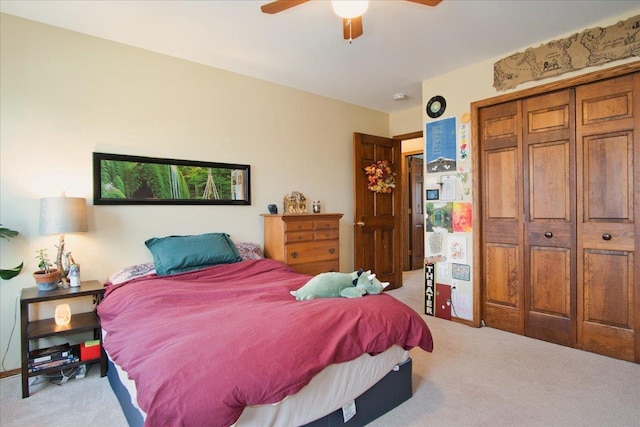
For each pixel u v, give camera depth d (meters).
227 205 3.43
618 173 2.53
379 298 2.01
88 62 2.70
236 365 1.26
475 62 3.24
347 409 1.67
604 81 2.58
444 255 3.54
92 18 2.46
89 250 2.71
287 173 3.90
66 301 2.63
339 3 1.67
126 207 2.87
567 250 2.79
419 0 1.71
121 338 1.70
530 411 1.90
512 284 3.12
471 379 2.27
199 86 3.25
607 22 2.51
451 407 1.95
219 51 3.00
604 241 2.60
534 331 2.98
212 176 3.33
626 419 1.81
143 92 2.95
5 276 2.35
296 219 3.41
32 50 2.49
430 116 3.64
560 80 2.75
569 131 2.76
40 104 2.52
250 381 1.22
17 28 2.44
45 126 2.54
